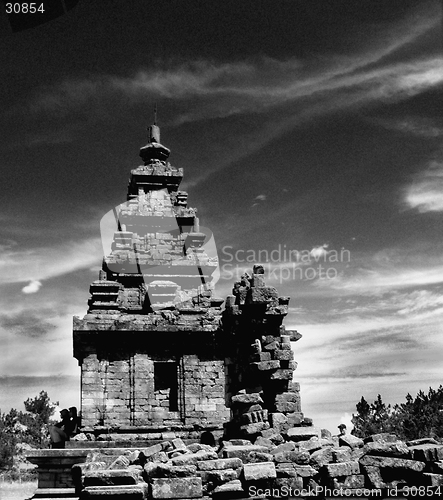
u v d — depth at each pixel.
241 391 26.50
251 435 24.61
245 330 28.17
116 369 39.78
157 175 47.09
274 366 26.83
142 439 37.00
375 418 58.62
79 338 39.44
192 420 39.84
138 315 40.94
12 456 59.97
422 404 55.19
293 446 21.09
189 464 19.27
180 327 40.69
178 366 40.78
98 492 18.14
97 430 38.06
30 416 74.88
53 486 30.09
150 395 39.69
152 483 18.59
